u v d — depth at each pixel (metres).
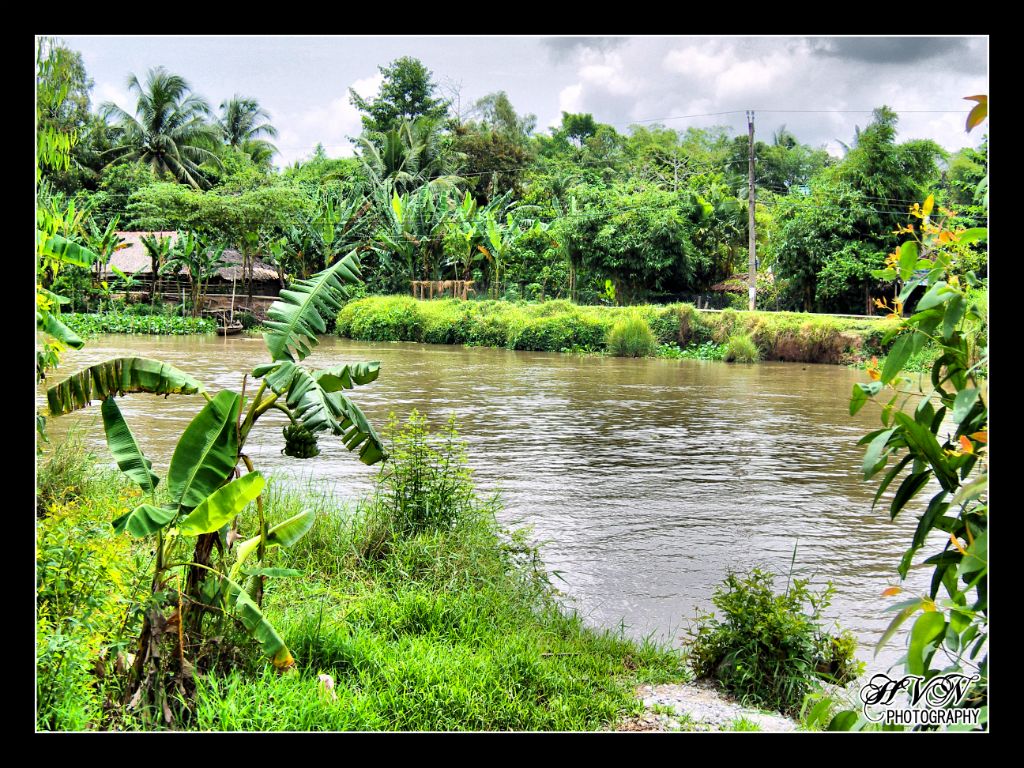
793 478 9.98
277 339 4.32
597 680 4.32
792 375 22.44
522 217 41.59
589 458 11.03
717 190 36.12
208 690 3.61
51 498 6.27
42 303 4.43
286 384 4.12
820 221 29.77
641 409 15.77
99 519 5.36
